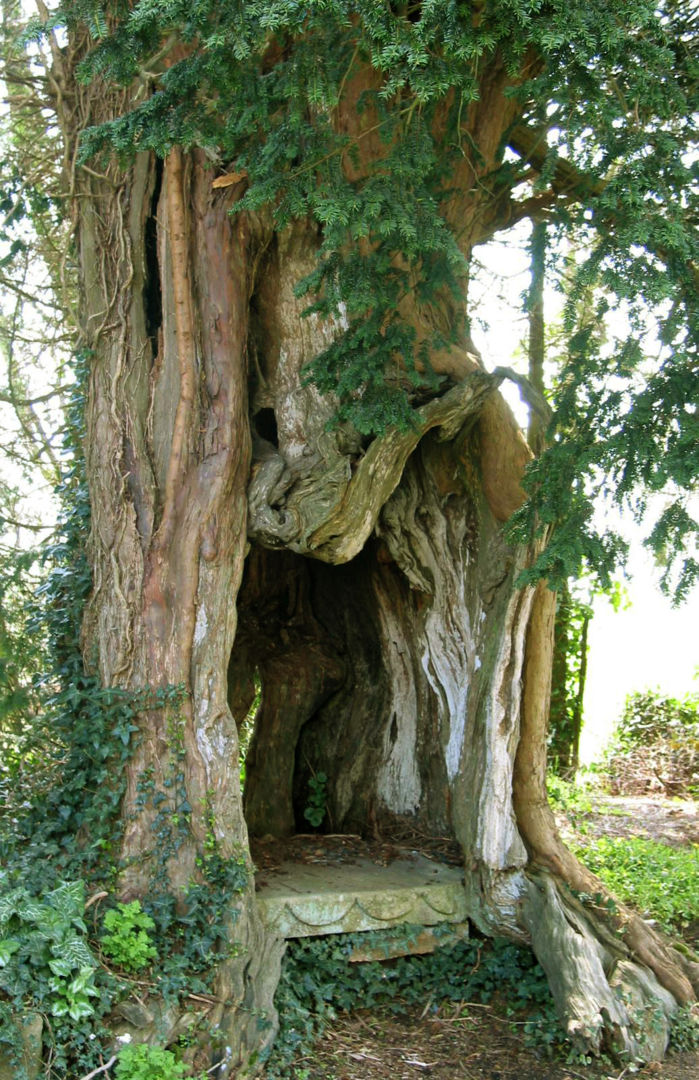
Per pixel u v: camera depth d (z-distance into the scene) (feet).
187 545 17.99
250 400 19.90
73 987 14.19
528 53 19.10
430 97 14.26
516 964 19.45
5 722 21.91
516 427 21.20
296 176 14.76
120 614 18.10
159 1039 14.92
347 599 24.90
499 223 22.24
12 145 26.66
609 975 18.02
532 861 20.11
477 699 21.17
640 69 13.70
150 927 15.93
